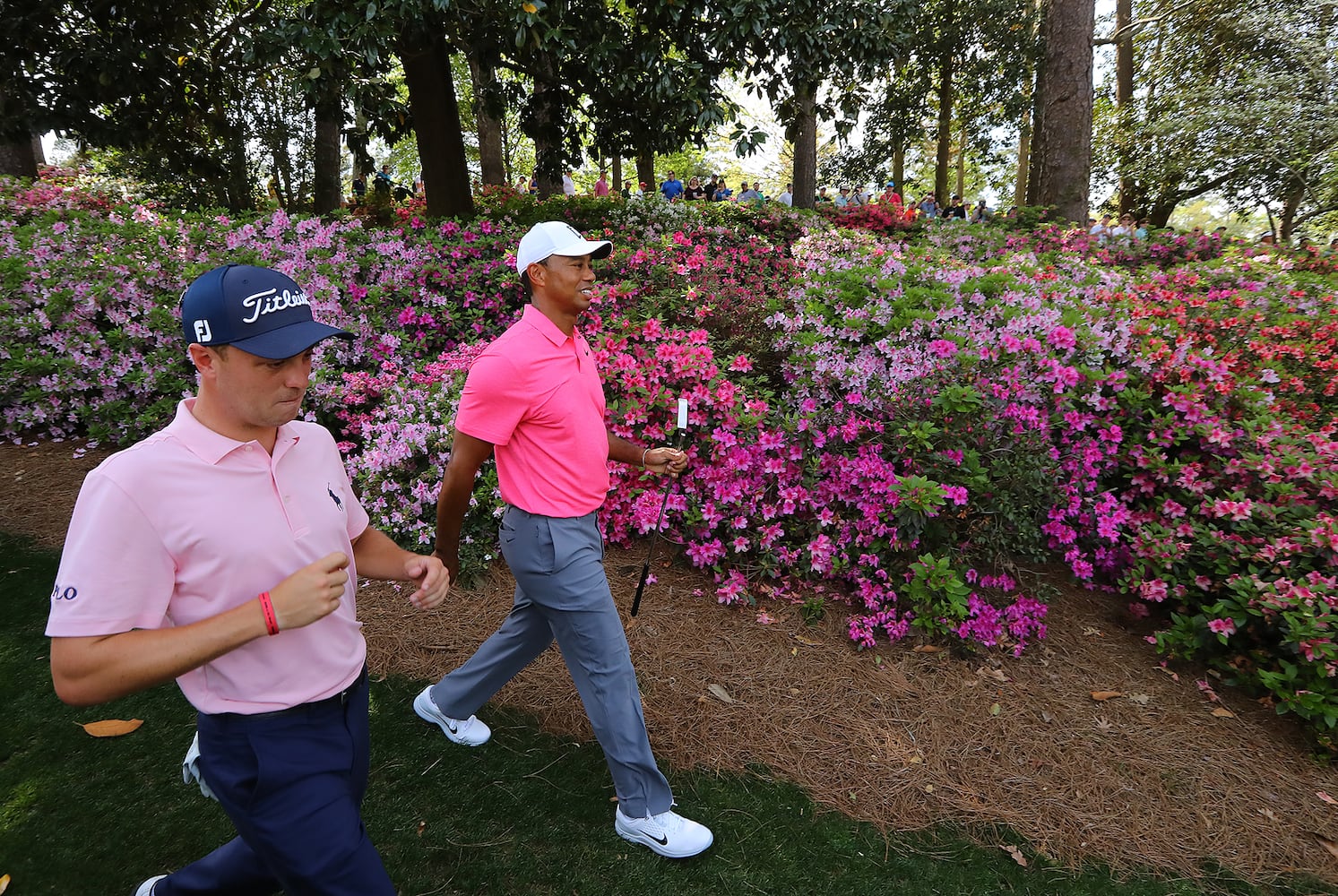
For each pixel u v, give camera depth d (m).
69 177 9.59
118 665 1.08
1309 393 4.32
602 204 8.80
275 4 6.06
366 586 3.37
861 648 3.13
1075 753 2.65
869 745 2.63
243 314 1.13
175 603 1.21
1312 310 5.11
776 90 6.18
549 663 2.95
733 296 4.84
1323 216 15.28
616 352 3.75
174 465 1.15
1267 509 3.06
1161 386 3.69
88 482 1.12
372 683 2.78
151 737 2.47
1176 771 2.59
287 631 1.26
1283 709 2.75
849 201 12.04
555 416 1.89
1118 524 3.33
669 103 5.57
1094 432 3.71
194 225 5.42
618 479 3.56
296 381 1.22
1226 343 4.47
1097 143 16.95
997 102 17.67
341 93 5.15
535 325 1.93
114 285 4.91
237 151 11.20
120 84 5.82
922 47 16.64
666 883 2.06
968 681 2.98
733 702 2.79
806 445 3.52
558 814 2.26
